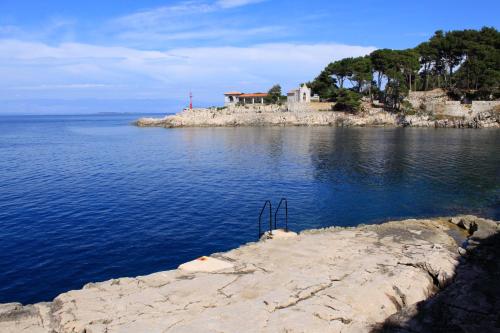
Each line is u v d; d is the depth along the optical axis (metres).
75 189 44.59
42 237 29.20
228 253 19.67
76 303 14.07
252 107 164.62
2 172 56.25
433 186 44.84
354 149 77.50
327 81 160.25
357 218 33.97
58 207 37.06
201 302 14.05
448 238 23.62
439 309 13.07
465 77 136.62
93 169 58.72
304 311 12.96
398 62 139.88
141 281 16.20
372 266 17.36
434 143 83.94
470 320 12.31
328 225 32.28
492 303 13.42
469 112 124.38
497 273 16.55
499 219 33.00
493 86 124.81
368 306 13.69
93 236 29.47
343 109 149.38
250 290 15.00
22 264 24.67
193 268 17.48
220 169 57.66
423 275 16.64
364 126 136.62
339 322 12.41
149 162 65.25
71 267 24.34
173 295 14.60
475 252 19.16
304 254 19.34
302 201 39.28
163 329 12.12
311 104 155.12
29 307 14.34
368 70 150.25
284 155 71.12
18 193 42.59
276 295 14.21
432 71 157.00
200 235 29.88
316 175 52.12
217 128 148.25
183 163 63.84
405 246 20.78
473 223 27.48
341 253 19.55
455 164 57.97
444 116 128.12
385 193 42.06
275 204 38.25
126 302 14.05
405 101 139.38
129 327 12.21
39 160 68.69
